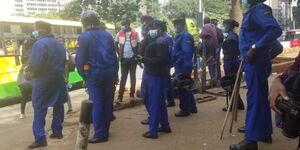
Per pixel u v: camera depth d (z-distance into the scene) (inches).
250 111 197.5
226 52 313.0
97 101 233.1
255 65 193.6
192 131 247.3
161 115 243.1
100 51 232.4
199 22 581.3
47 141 248.7
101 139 234.2
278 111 111.6
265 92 196.5
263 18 186.5
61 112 253.0
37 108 237.3
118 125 275.1
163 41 229.8
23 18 522.6
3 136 291.1
